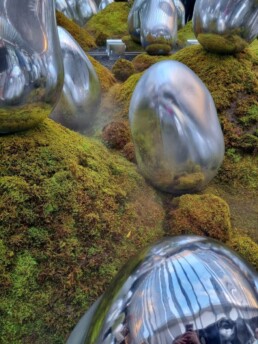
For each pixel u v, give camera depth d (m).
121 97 2.86
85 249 1.50
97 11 7.64
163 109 1.72
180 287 0.87
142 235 1.66
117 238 1.60
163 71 1.77
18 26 1.46
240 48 2.74
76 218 1.53
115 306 0.94
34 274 1.41
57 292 1.41
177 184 1.89
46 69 1.54
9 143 1.60
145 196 1.86
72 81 2.28
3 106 1.48
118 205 1.69
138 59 3.87
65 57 2.27
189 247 1.01
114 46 4.38
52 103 1.65
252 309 0.86
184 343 0.81
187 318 0.82
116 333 0.88
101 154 1.90
